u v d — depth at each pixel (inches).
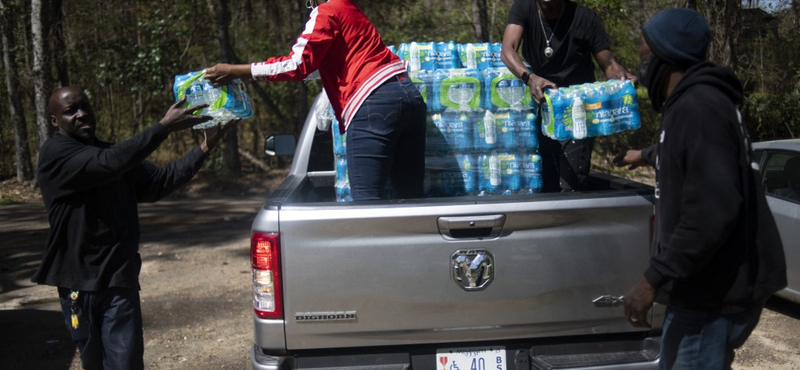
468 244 127.3
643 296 98.8
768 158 244.4
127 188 145.6
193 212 485.1
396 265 127.0
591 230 129.9
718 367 99.8
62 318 255.6
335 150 161.5
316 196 206.1
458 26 566.6
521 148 158.9
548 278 129.2
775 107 485.1
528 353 133.2
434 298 127.7
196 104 146.6
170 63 633.6
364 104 146.0
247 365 206.7
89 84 673.0
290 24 697.6
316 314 127.8
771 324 227.3
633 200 130.7
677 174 98.0
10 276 320.5
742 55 478.9
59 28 604.1
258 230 128.3
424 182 157.8
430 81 155.9
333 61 150.0
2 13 617.6
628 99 151.6
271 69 144.6
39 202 570.6
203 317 252.4
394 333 128.9
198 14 644.7
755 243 98.7
